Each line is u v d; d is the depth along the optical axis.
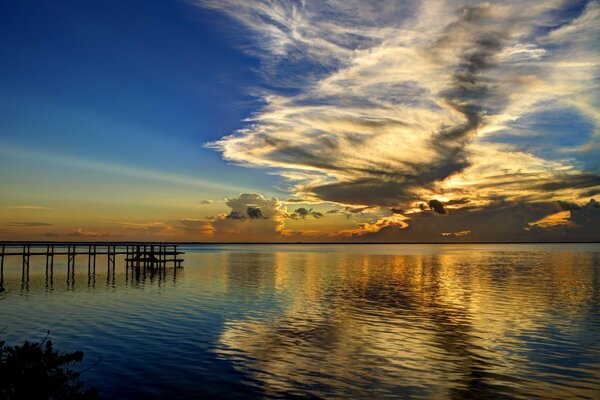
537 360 16.22
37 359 8.67
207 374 14.59
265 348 17.70
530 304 28.92
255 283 41.41
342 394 12.99
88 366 15.26
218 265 69.31
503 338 19.48
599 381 14.04
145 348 17.52
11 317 23.61
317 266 67.62
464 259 93.06
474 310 26.58
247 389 13.32
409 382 13.98
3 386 8.41
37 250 122.56
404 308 27.30
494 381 14.07
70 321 22.62
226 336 19.59
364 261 84.38
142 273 52.62
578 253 130.50
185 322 22.52
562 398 12.70
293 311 25.97
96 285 39.41
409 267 66.19
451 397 12.77
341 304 28.72
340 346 18.09
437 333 20.42
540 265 70.56
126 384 13.63
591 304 28.80
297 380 14.12
